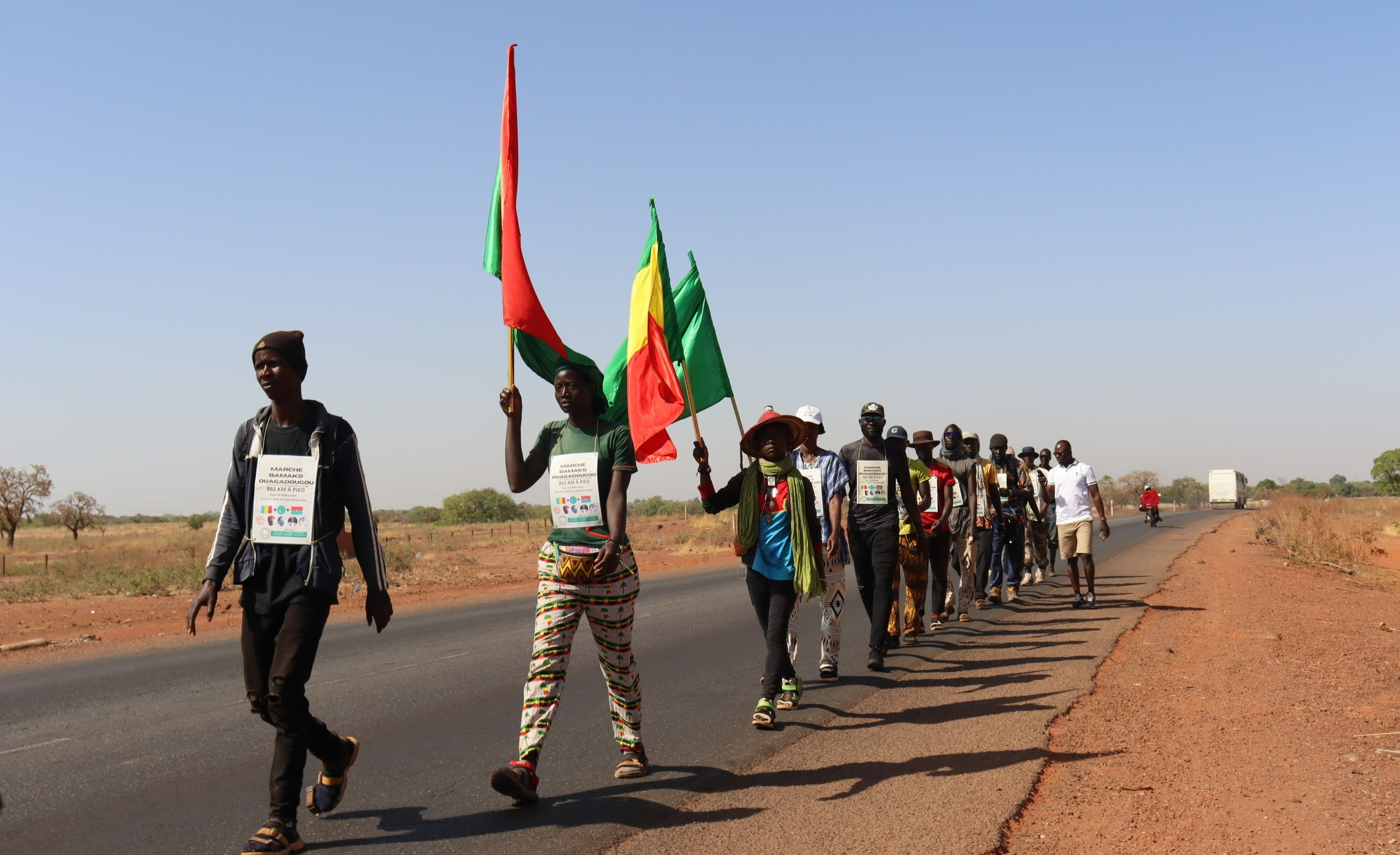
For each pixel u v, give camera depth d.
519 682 8.76
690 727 6.65
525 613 15.03
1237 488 87.88
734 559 30.06
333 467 4.40
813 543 6.70
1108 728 6.13
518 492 5.25
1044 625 10.95
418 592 20.22
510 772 4.78
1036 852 4.12
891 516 8.65
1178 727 6.11
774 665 6.59
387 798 5.18
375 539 4.54
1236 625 10.40
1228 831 4.29
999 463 13.67
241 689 8.78
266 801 5.27
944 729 6.29
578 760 5.87
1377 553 25.95
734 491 6.86
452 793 5.25
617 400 6.70
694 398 7.57
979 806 4.67
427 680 8.94
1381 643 9.20
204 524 96.06
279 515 4.31
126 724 7.32
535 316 5.31
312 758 6.16
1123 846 4.14
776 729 6.51
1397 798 4.66
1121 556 21.56
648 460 6.08
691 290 7.62
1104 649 9.05
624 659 5.30
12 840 4.65
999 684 7.70
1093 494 12.38
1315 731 5.94
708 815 4.73
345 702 7.94
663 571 25.22
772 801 4.91
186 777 5.78
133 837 4.68
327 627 13.64
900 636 10.17
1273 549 23.48
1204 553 22.06
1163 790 4.88
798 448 8.20
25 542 62.81
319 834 4.59
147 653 11.53
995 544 13.33
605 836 4.46
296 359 4.42
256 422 4.47
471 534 59.41
